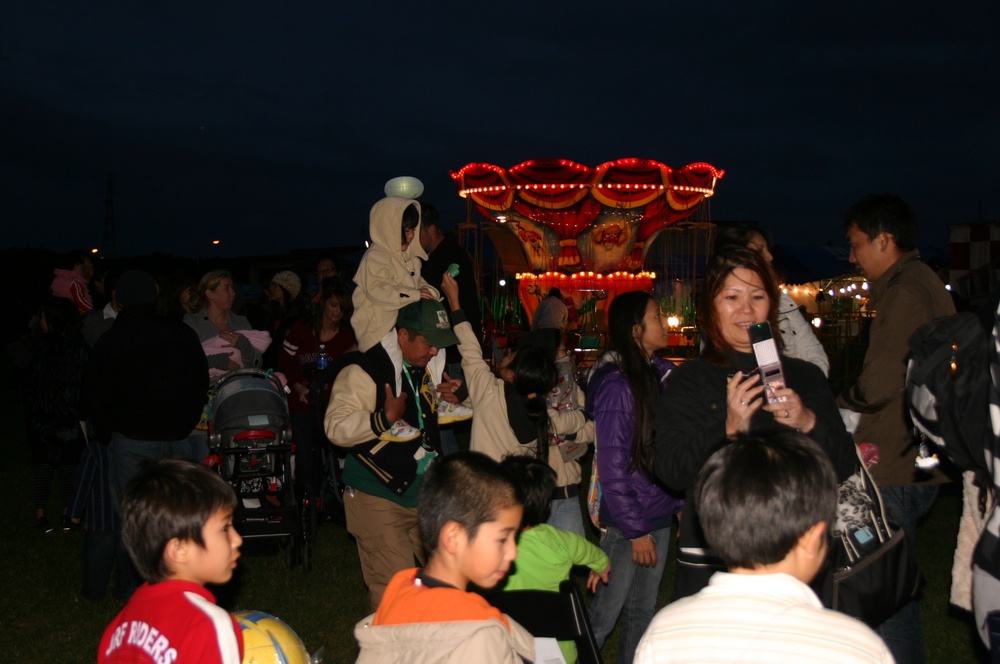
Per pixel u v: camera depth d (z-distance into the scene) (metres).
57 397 7.52
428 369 4.87
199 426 6.75
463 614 2.32
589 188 17.83
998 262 4.72
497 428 4.74
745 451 2.11
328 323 7.50
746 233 4.14
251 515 6.31
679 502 4.16
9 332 30.27
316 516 7.55
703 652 1.95
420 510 2.54
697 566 3.16
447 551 2.50
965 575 3.25
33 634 5.50
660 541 4.20
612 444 4.02
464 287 6.87
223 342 7.00
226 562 2.78
